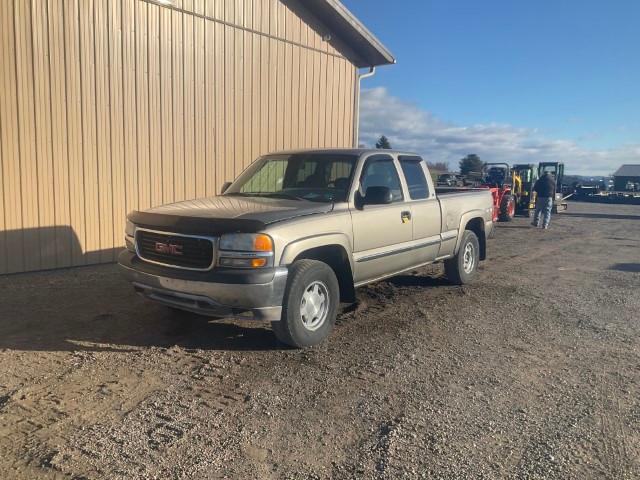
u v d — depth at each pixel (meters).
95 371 4.49
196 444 3.41
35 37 7.56
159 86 9.11
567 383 4.50
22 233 7.68
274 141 11.40
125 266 5.32
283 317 4.87
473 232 8.37
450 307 6.82
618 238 15.48
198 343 5.22
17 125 7.49
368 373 4.60
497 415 3.90
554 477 3.14
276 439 3.50
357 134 13.91
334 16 11.87
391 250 6.16
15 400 3.93
